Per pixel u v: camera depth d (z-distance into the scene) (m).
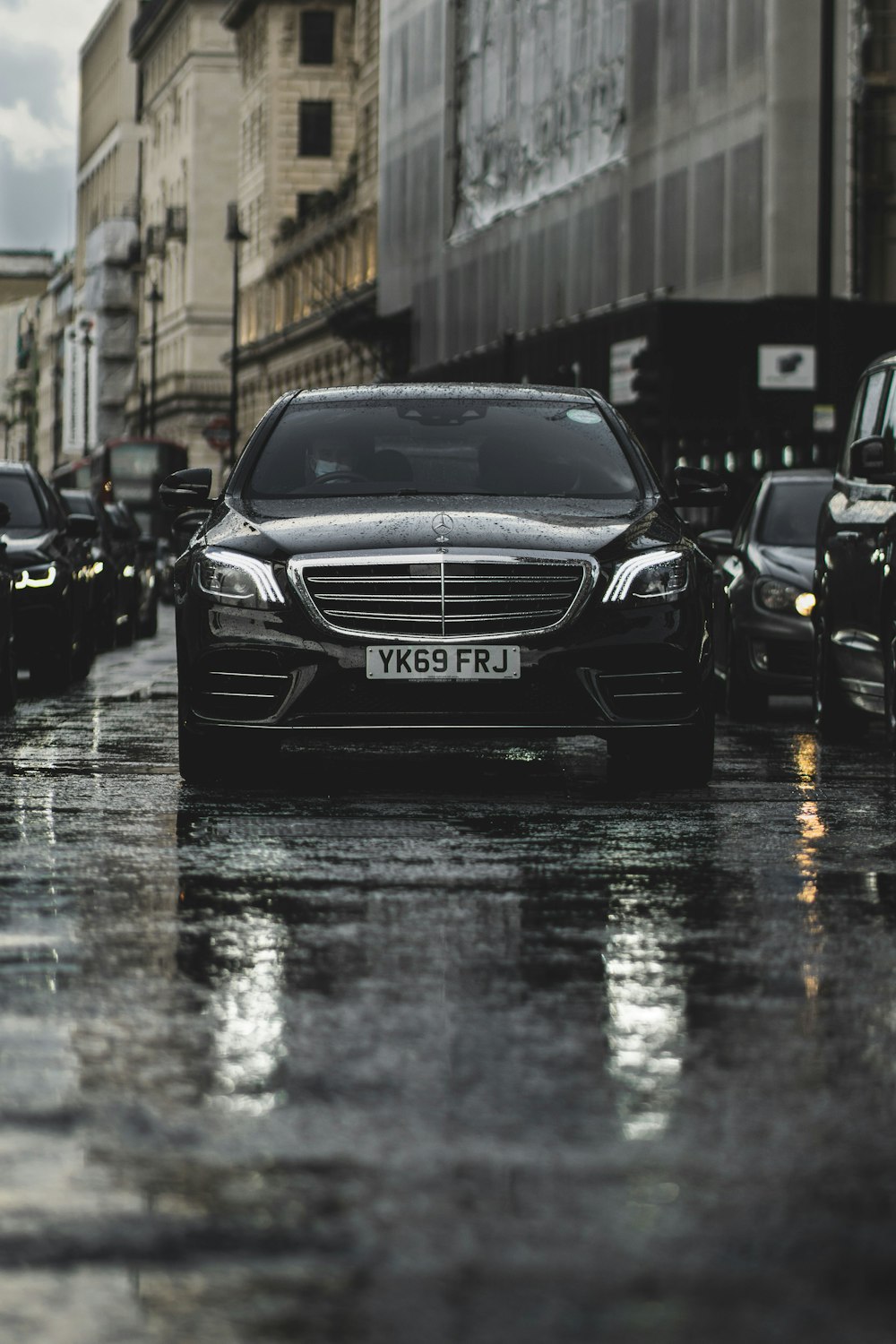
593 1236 4.90
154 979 7.78
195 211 154.12
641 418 56.44
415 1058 6.60
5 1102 6.07
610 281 65.88
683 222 60.41
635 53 63.88
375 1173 5.40
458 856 10.86
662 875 10.26
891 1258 4.77
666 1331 4.31
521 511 13.95
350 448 15.00
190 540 14.46
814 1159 5.55
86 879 10.07
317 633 13.36
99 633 35.56
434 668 13.30
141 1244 4.84
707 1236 4.91
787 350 39.19
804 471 22.67
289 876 10.16
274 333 125.31
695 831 11.88
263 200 132.38
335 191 113.06
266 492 14.70
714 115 58.22
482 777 14.80
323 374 116.44
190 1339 4.27
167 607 74.50
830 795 13.80
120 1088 6.23
